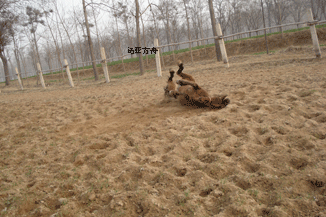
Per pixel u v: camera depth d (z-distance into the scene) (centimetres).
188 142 363
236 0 4425
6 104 1102
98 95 1043
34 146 474
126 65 3009
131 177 302
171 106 621
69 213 250
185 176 279
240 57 1903
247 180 252
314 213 197
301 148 301
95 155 375
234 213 209
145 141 404
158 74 1452
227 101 513
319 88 529
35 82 2841
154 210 231
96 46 5841
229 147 333
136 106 683
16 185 324
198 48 2867
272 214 201
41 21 2936
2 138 554
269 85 645
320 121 365
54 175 338
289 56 1483
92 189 286
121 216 232
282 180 244
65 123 609
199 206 226
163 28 4606
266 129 362
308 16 1072
